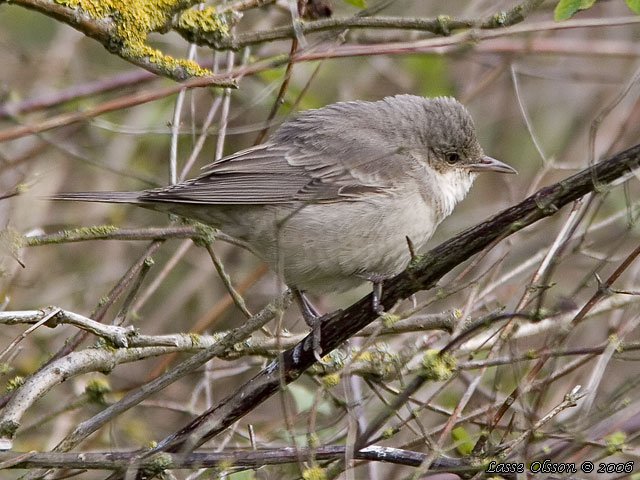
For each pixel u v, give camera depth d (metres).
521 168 16.78
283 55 11.21
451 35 11.40
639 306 9.90
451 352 8.45
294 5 10.30
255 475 9.99
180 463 8.34
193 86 9.43
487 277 12.45
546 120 16.98
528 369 10.02
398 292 8.97
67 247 15.37
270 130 14.53
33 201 12.27
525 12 10.29
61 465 8.29
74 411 12.52
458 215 16.48
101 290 15.11
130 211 15.84
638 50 15.55
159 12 9.91
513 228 8.20
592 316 11.30
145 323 15.09
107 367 9.93
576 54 15.58
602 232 13.39
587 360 9.97
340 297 15.91
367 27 10.38
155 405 12.23
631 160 7.76
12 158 13.93
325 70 15.33
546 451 8.77
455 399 12.21
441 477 9.85
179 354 12.76
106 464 8.34
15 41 15.59
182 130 13.09
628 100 15.63
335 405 11.28
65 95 13.29
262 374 9.71
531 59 17.44
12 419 8.80
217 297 15.46
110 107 9.09
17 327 13.54
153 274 15.57
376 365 10.44
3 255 10.33
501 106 17.16
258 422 12.78
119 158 15.05
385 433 8.42
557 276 13.16
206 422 8.99
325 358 10.48
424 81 15.65
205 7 10.88
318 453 8.67
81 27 9.64
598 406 8.95
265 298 15.38
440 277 8.74
